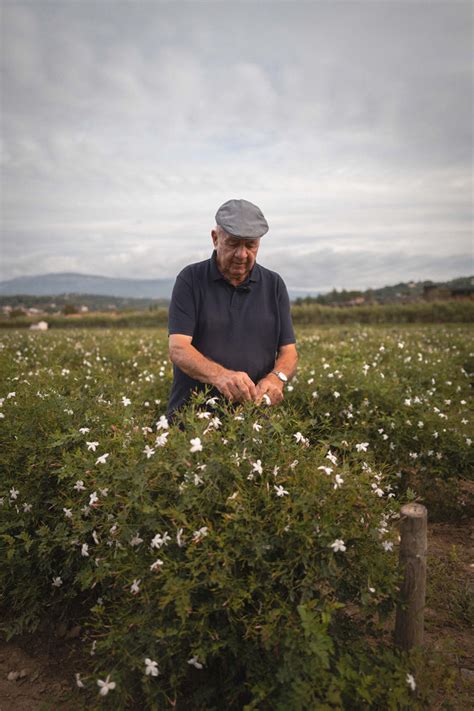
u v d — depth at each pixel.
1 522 2.66
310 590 1.82
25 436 2.82
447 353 10.59
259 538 1.85
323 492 1.98
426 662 2.04
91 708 1.93
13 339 11.96
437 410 4.40
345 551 1.99
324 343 11.72
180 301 2.77
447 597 2.89
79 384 5.07
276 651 1.83
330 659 1.89
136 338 13.77
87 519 2.41
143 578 1.90
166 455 2.02
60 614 2.69
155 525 1.89
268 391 2.62
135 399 4.44
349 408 4.39
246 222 2.51
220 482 1.99
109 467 2.17
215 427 2.19
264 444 2.17
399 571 2.10
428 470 4.04
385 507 2.37
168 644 1.84
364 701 1.81
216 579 1.75
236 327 2.79
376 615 2.59
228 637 1.89
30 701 2.17
